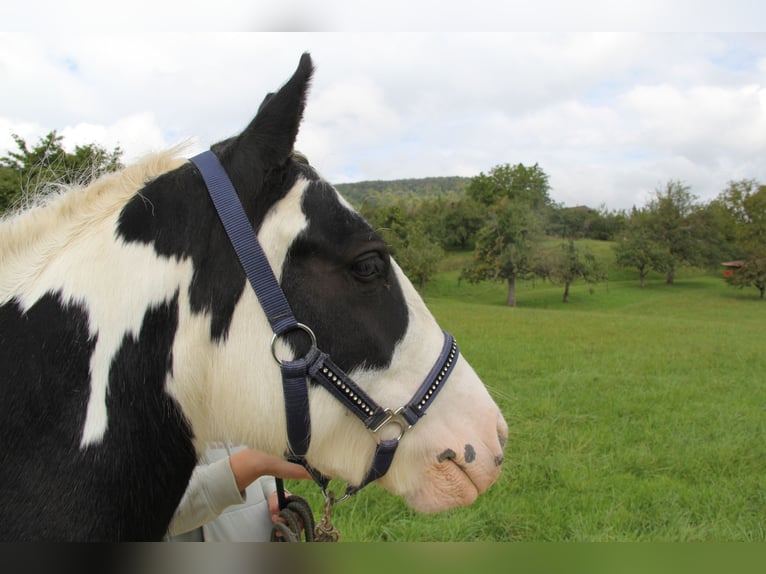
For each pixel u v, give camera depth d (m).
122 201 1.73
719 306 39.03
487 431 1.92
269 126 1.66
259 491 2.50
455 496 1.88
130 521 1.57
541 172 81.56
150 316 1.62
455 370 1.93
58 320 1.56
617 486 5.22
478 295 48.72
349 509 4.60
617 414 7.87
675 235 52.28
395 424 1.82
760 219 53.88
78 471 1.48
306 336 1.68
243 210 1.67
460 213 69.12
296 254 1.69
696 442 6.58
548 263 45.06
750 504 4.99
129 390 1.58
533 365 11.80
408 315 1.85
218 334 1.67
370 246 1.75
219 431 1.76
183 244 1.66
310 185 1.75
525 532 4.36
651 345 15.82
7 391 1.48
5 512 1.41
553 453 6.06
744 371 11.84
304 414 1.69
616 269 57.94
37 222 1.70
